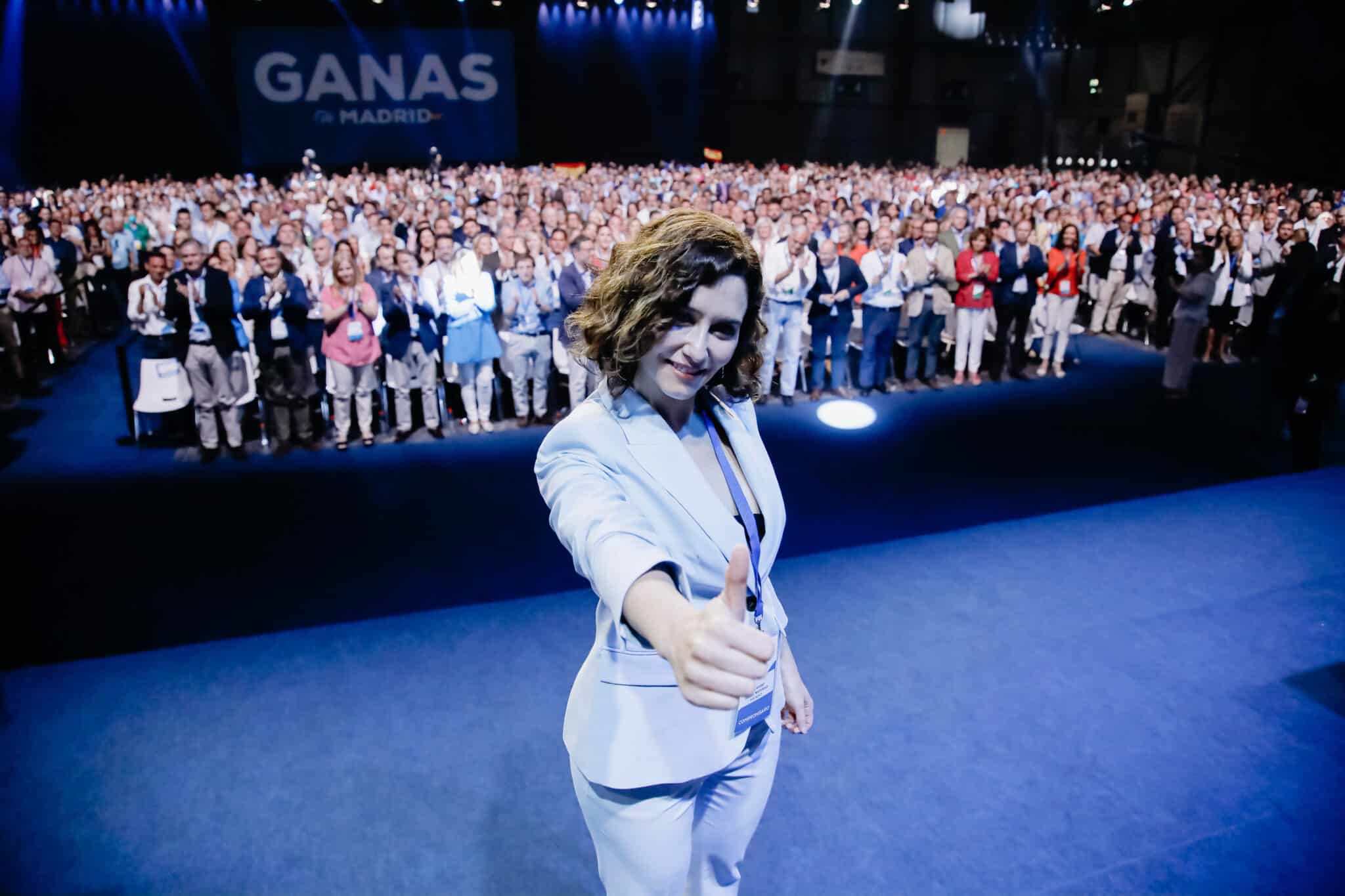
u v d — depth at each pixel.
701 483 1.19
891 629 3.51
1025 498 5.58
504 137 23.77
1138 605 3.71
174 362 6.22
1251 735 2.85
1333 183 21.45
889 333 7.80
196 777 2.66
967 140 29.50
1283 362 5.66
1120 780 2.62
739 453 1.34
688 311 1.10
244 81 21.16
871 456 6.33
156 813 2.50
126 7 20.11
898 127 28.69
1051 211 10.63
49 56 19.95
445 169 22.83
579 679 1.35
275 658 3.35
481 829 2.44
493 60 23.06
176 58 20.70
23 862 2.32
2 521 5.21
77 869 2.29
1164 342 9.84
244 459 6.25
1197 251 7.56
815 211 9.78
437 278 6.36
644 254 1.11
